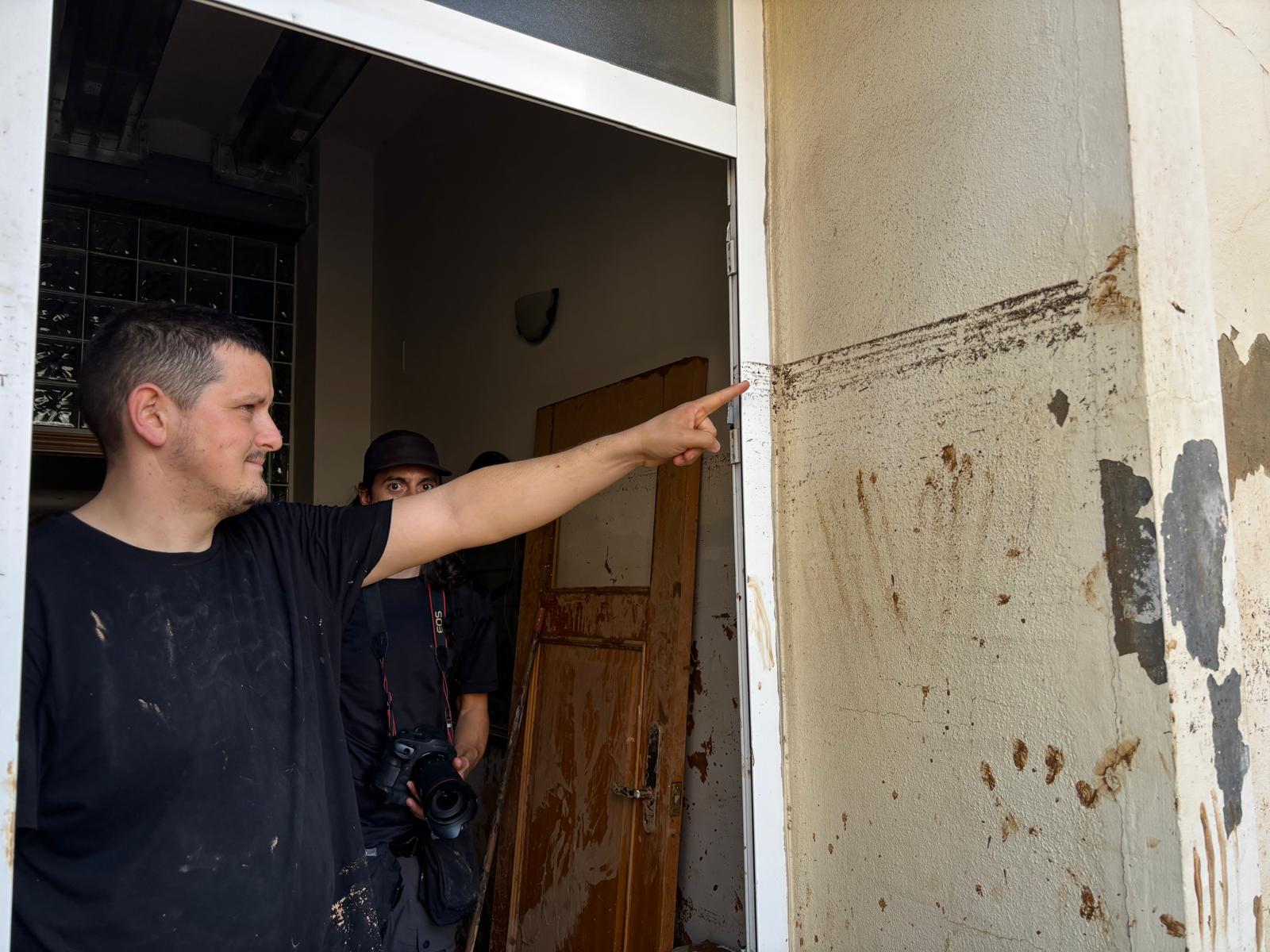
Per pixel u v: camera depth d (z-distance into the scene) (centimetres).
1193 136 124
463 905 185
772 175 173
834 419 158
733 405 169
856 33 158
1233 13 160
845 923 152
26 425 93
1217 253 150
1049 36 127
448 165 381
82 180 374
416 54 131
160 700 100
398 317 417
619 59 155
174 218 412
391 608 204
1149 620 113
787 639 166
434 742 183
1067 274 124
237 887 100
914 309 146
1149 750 112
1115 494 117
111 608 101
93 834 96
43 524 104
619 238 273
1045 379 126
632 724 230
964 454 136
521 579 302
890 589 147
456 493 136
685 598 224
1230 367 150
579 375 288
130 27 271
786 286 170
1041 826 124
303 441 430
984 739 132
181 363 105
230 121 397
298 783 109
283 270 450
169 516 109
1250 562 149
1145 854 112
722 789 221
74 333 386
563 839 246
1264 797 146
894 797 145
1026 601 127
